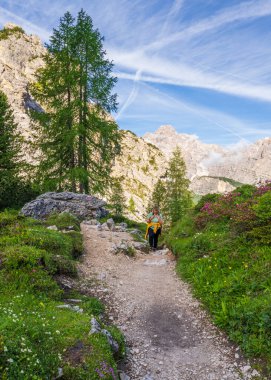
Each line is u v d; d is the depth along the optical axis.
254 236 9.78
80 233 13.99
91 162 27.39
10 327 4.71
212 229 13.40
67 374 4.48
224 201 15.55
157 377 5.56
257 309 6.46
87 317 6.17
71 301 7.55
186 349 6.44
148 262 12.59
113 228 17.94
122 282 9.91
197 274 9.62
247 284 7.71
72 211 20.50
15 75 115.62
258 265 8.30
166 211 44.16
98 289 9.00
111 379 4.80
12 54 130.25
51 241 10.69
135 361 5.98
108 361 5.05
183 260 11.51
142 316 7.80
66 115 25.11
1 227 11.88
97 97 25.92
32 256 8.50
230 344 6.36
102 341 5.42
